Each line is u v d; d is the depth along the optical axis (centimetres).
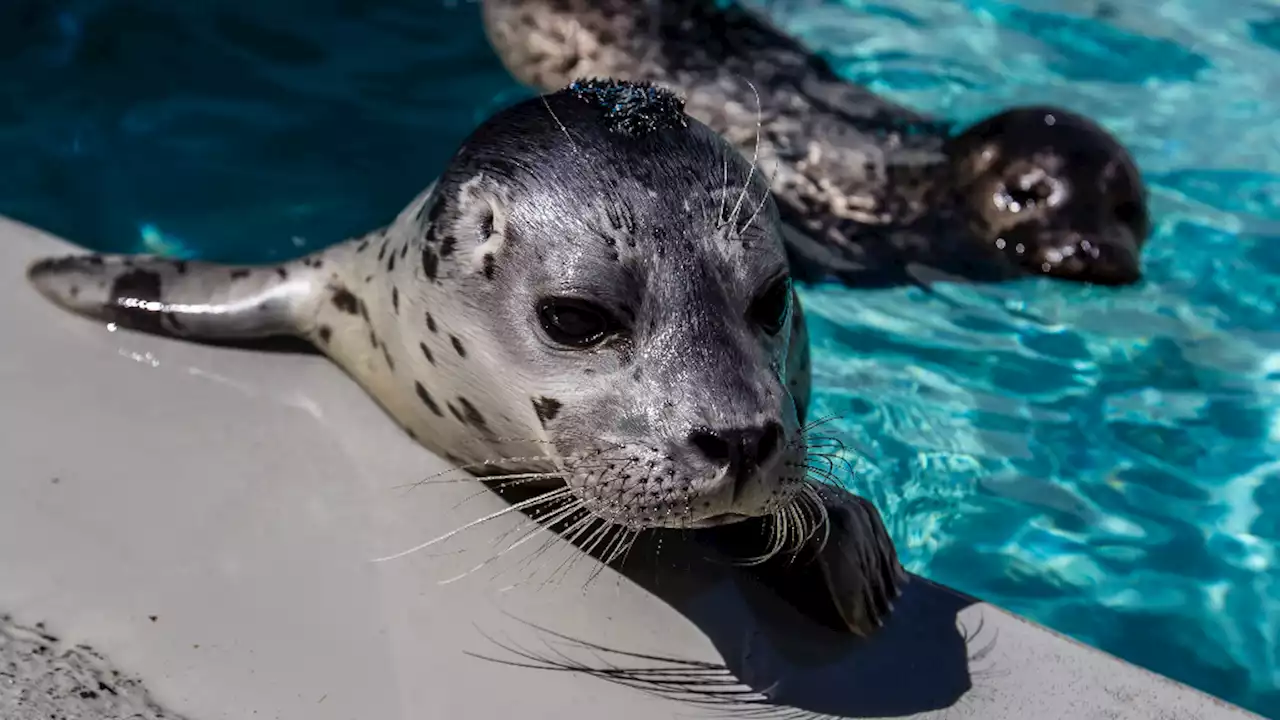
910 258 128
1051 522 108
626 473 88
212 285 107
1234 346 121
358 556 94
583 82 98
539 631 91
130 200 125
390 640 90
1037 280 127
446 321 95
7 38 138
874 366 118
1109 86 148
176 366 105
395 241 100
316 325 106
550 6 140
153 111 133
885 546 95
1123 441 114
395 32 145
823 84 140
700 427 87
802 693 90
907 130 136
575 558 95
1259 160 139
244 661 88
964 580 105
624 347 90
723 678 90
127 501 95
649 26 140
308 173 129
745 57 141
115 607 90
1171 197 135
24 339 105
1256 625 103
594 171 92
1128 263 126
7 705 85
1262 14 162
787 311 94
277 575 92
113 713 85
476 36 146
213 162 129
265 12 145
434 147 133
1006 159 129
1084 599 104
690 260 90
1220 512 109
